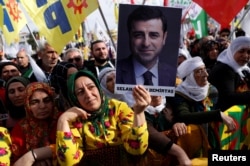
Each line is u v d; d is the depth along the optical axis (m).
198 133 2.96
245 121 3.37
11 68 4.54
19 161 2.41
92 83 2.49
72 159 2.35
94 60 5.68
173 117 2.99
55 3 4.05
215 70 3.60
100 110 2.48
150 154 2.73
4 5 4.48
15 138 2.59
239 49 3.56
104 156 2.46
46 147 2.49
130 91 2.37
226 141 3.23
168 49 2.34
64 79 3.86
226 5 4.27
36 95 2.61
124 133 2.47
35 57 6.63
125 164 2.48
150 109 2.90
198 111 3.09
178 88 3.10
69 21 4.04
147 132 2.42
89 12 3.99
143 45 2.33
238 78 3.65
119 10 2.30
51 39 4.05
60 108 2.78
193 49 6.78
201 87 3.06
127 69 2.35
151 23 2.31
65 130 2.36
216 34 8.23
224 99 3.47
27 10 4.06
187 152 2.94
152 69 2.36
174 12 2.31
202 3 4.31
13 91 3.20
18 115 3.23
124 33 2.32
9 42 4.53
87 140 2.45
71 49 5.39
